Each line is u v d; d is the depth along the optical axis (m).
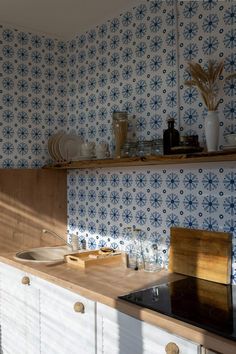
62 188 2.86
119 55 2.44
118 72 2.45
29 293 2.20
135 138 2.32
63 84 2.88
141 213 2.28
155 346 1.43
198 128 1.96
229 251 1.81
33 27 2.69
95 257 2.28
